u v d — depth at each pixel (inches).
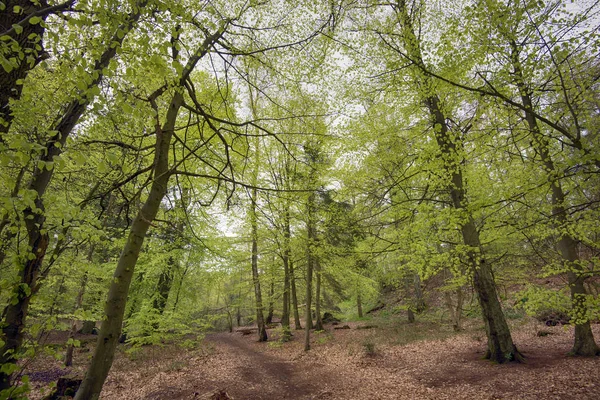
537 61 139.9
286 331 546.9
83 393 98.1
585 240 192.4
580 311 198.5
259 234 501.4
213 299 979.9
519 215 198.8
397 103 262.5
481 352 345.4
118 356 449.7
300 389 294.2
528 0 137.4
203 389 294.4
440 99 218.1
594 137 154.3
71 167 159.6
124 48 90.6
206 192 319.6
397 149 272.7
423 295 599.2
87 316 119.7
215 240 469.4
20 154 65.4
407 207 253.1
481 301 313.0
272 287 709.9
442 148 190.2
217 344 550.9
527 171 180.5
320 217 386.0
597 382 221.3
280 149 348.2
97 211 225.9
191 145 195.9
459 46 176.9
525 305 225.8
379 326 620.1
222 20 131.3
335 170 353.4
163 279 505.4
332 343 482.0
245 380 323.0
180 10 99.7
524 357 304.5
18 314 111.3
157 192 122.1
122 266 113.5
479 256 267.3
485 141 176.7
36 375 323.6
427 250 233.0
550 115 174.2
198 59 126.5
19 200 71.3
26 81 112.0
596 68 157.1
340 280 626.5
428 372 303.1
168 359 424.8
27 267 115.1
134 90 123.5
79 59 76.1
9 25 112.3
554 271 208.7
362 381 301.4
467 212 165.8
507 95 157.0
